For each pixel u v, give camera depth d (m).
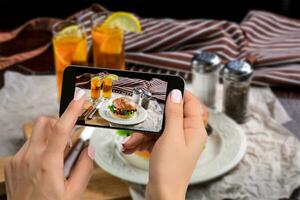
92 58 0.80
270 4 1.24
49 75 0.77
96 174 0.55
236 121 0.66
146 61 0.79
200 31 0.84
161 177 0.35
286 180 0.54
